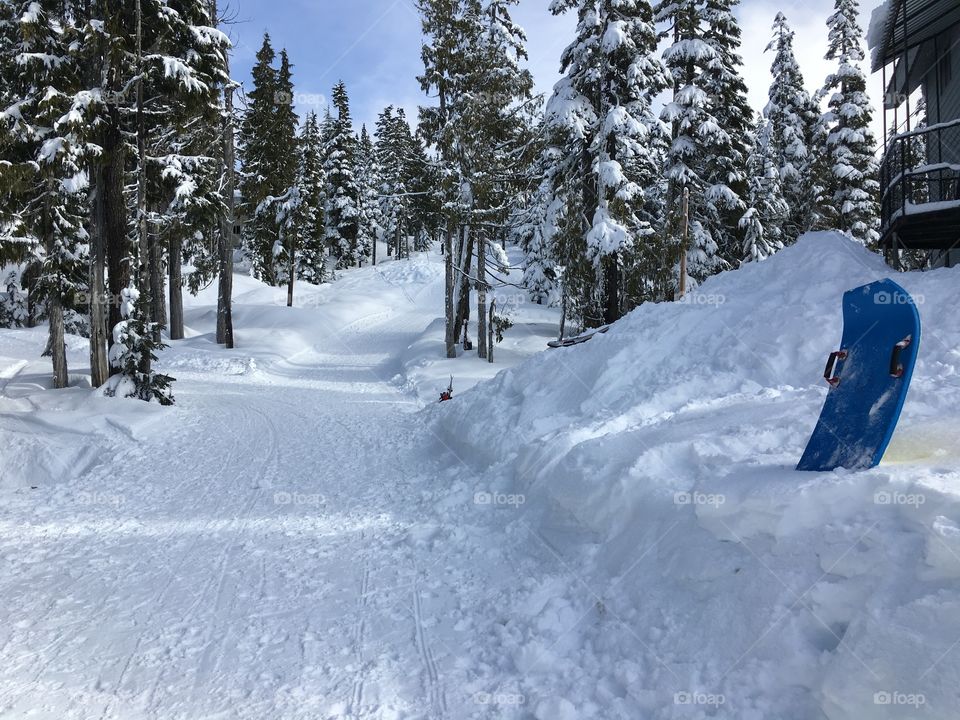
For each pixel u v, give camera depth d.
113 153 16.06
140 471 11.17
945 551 2.90
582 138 21.11
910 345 3.91
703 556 4.23
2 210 15.32
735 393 7.21
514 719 3.83
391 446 12.55
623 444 6.45
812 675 3.18
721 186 25.34
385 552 6.91
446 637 4.97
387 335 37.09
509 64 23.64
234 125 26.42
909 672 2.67
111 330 16.84
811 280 8.67
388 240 75.69
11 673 4.59
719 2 25.45
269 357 27.81
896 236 10.54
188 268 44.94
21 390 17.02
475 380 21.20
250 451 12.41
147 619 5.47
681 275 22.09
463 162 24.34
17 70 15.16
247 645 4.94
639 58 20.30
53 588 6.22
